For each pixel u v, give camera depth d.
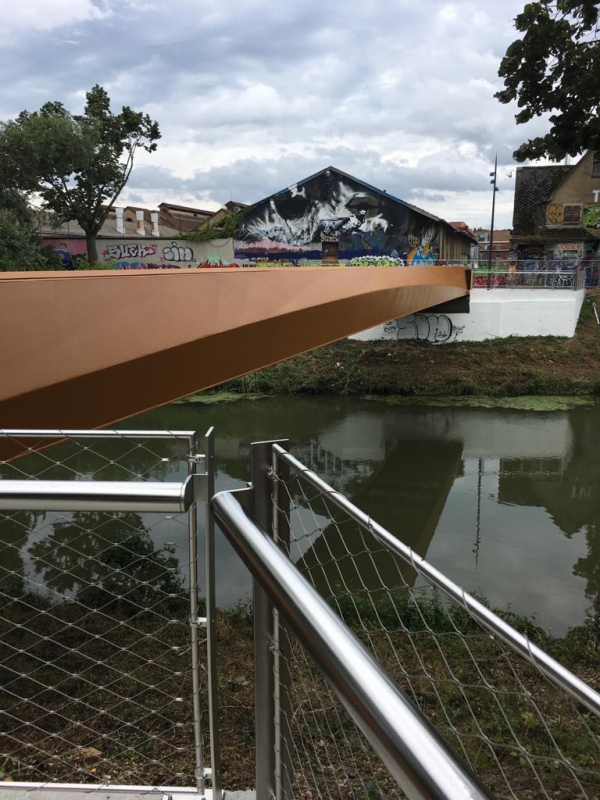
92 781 3.02
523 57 7.01
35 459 12.48
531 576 8.19
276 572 0.89
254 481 1.38
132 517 8.88
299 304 6.99
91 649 5.11
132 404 4.74
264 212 30.03
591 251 34.34
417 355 22.78
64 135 23.16
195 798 1.88
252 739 3.67
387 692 0.64
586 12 6.62
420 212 28.59
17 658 4.96
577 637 5.96
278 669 1.38
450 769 0.55
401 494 12.16
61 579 6.80
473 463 14.14
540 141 7.44
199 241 30.11
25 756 3.31
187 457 1.69
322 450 15.30
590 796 2.95
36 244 21.70
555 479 12.95
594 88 6.64
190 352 5.12
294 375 21.70
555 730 3.66
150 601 6.10
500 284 28.94
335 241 29.86
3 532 8.41
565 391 20.48
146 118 27.14
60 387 3.90
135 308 4.61
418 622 5.45
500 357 22.33
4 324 3.63
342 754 2.73
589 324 24.77
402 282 11.23
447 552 9.09
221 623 5.59
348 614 5.59
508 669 4.58
